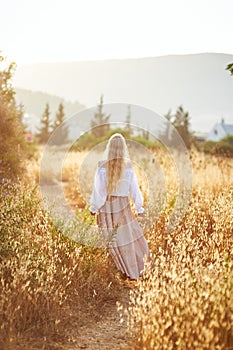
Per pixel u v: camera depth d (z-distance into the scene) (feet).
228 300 11.11
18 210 16.35
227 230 18.63
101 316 14.08
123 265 17.65
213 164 38.45
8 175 27.35
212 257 16.20
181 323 10.89
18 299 12.62
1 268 13.87
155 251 18.65
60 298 13.94
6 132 29.09
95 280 15.94
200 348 9.70
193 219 20.11
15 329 12.30
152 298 11.82
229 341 10.50
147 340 10.98
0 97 29.27
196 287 11.91
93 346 12.07
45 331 12.49
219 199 22.21
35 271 14.02
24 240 15.26
